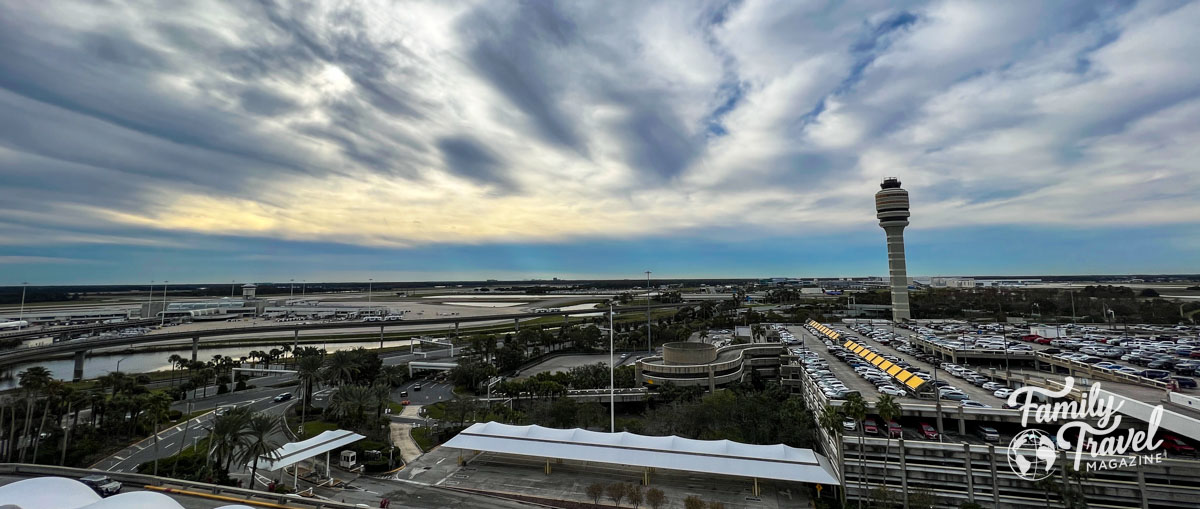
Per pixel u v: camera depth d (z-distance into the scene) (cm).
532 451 8494
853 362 13938
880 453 8062
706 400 11300
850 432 8744
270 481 8181
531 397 13500
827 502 7744
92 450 9600
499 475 8481
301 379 12338
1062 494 7162
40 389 9288
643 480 8212
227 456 8869
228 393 15725
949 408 8950
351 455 8806
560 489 7900
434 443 10394
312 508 6594
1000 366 13788
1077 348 14688
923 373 11525
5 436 9350
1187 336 17775
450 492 7812
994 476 7656
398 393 15962
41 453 9212
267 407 13688
